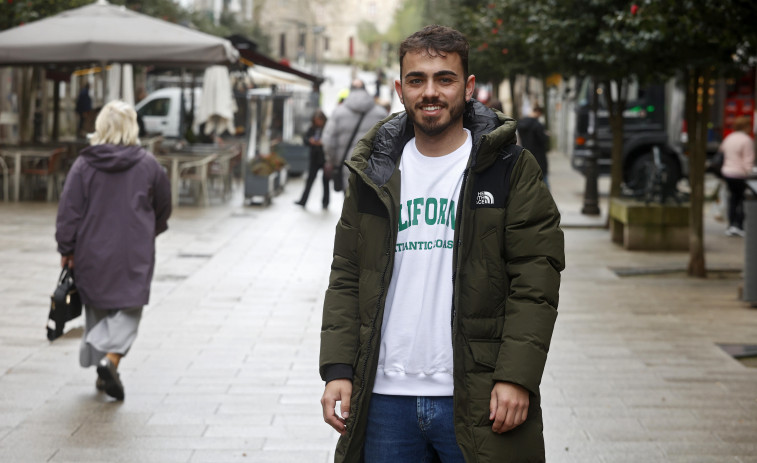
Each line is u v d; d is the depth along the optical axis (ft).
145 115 86.99
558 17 40.04
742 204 50.34
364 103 47.52
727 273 38.09
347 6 532.73
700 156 37.19
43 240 43.55
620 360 23.82
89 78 110.32
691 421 18.88
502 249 9.75
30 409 19.35
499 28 58.75
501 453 9.49
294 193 71.77
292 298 31.78
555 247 9.70
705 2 28.30
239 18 256.52
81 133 88.02
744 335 26.86
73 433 17.89
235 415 19.06
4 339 25.34
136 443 17.37
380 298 9.86
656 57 37.47
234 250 42.57
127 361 23.27
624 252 44.11
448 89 9.73
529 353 9.37
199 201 61.46
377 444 9.95
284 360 23.59
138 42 52.03
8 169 60.54
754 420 18.99
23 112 72.33
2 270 35.76
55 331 20.07
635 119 73.97
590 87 73.67
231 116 71.67
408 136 10.23
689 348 25.20
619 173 51.65
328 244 45.16
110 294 20.01
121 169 20.22
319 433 17.99
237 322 27.96
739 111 74.18
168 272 36.50
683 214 44.29
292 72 80.59
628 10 36.29
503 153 9.83
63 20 53.78
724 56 35.29
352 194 10.20
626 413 19.36
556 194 74.13
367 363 9.84
